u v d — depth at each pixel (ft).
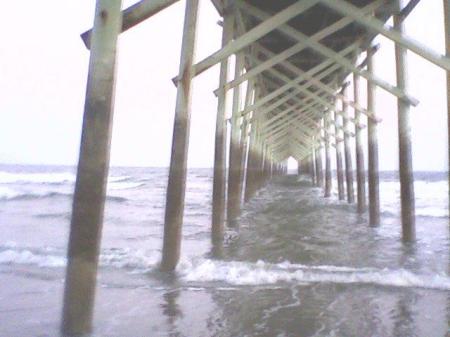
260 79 44.42
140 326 12.05
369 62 31.81
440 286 15.84
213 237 25.57
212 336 11.38
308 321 12.44
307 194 67.36
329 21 29.68
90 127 9.96
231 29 25.52
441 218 40.06
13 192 66.03
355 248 23.80
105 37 10.02
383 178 143.95
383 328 11.95
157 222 38.11
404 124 24.20
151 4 10.96
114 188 91.04
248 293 15.05
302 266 19.13
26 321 12.56
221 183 25.77
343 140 52.90
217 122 26.11
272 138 75.72
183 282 16.40
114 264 19.42
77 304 10.08
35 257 21.01
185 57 17.02
